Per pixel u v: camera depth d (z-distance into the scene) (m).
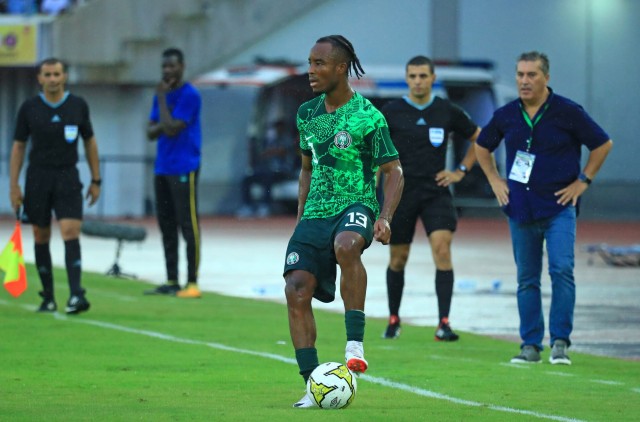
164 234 35.72
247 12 78.81
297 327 16.88
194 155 34.97
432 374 21.30
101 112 81.44
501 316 31.78
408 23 91.19
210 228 71.94
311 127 17.41
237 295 36.28
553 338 23.39
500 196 23.81
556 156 23.28
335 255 16.92
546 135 23.22
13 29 74.81
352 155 17.22
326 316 31.36
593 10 95.94
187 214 35.03
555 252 23.23
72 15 74.19
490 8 93.81
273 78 82.75
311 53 17.27
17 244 26.92
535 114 23.28
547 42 95.12
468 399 18.41
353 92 17.44
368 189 17.42
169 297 35.03
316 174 17.39
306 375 17.00
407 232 26.75
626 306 34.12
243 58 87.25
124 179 81.50
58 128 28.86
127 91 81.62
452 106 26.84
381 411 16.81
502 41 94.31
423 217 26.81
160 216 35.62
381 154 17.30
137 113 81.88
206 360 22.62
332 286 17.19
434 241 26.62
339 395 16.81
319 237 17.03
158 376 20.50
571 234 23.33
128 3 74.50
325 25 88.56
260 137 84.50
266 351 24.06
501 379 20.83
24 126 29.00
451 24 92.19
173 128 34.38
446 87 84.06
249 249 54.91
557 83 95.56
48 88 28.86
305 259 16.97
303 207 18.11
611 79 96.25
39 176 29.12
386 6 90.50
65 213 29.25
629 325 30.08
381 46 90.44
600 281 41.72
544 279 41.53
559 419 16.61
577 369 22.44
